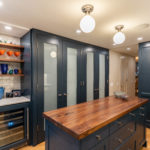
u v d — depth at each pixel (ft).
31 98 7.18
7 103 6.27
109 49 13.26
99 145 3.68
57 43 8.32
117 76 14.78
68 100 9.16
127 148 5.21
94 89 11.39
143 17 5.70
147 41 10.03
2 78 7.87
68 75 9.13
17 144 6.65
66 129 3.26
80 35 8.41
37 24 6.54
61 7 4.83
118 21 6.12
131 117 5.50
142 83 10.46
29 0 4.36
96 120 3.76
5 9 4.99
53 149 4.04
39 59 7.39
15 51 8.44
